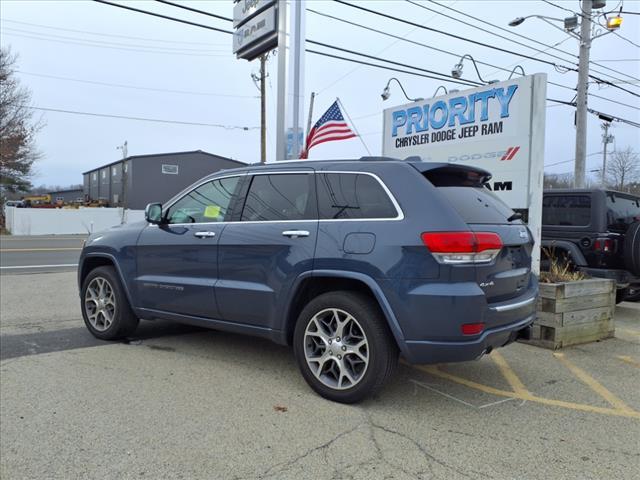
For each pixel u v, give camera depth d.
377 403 4.08
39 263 14.65
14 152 36.78
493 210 4.16
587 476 3.02
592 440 3.49
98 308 5.87
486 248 3.67
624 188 43.03
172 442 3.37
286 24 11.87
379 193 3.98
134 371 4.75
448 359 3.64
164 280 5.20
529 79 6.59
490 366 5.12
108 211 37.84
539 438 3.51
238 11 13.26
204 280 4.87
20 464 3.09
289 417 3.77
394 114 8.88
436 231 3.62
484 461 3.18
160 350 5.44
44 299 8.56
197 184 5.20
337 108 12.38
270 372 4.74
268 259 4.39
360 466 3.09
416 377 4.75
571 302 5.87
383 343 3.82
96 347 5.56
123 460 3.14
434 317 3.58
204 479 2.93
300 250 4.18
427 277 3.62
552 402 4.18
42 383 4.42
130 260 5.54
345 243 3.96
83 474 2.98
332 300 4.02
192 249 4.97
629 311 8.53
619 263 7.78
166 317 5.32
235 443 3.36
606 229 7.72
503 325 3.86
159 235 5.30
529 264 4.42
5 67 36.38
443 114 7.88
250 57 13.78
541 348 5.83
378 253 3.79
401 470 3.05
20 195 52.25
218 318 4.85
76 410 3.86
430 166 3.99
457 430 3.61
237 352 5.37
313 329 4.17
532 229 6.50
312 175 4.39
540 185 6.54
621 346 5.98
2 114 36.31
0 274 11.95
